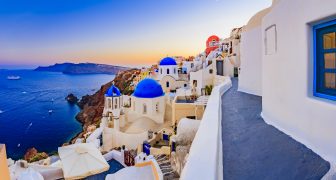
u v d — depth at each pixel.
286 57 4.61
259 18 10.24
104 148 22.75
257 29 10.26
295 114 4.28
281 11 4.77
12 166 15.16
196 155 2.95
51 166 16.23
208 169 2.49
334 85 3.42
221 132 5.23
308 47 3.78
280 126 5.03
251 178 3.08
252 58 10.87
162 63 38.25
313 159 3.31
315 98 3.71
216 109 6.19
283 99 4.84
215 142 3.38
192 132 11.47
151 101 25.16
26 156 34.53
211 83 26.52
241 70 12.42
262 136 4.66
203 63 35.25
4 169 4.86
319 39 3.66
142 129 23.12
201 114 18.36
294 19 4.17
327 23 3.38
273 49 5.51
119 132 22.45
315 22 3.59
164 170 10.88
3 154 4.86
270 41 5.71
